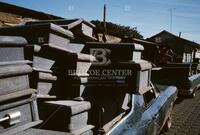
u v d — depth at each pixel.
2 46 2.47
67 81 3.71
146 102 4.58
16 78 2.61
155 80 10.74
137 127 3.39
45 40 3.46
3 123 2.43
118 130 3.07
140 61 4.37
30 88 2.98
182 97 12.30
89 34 5.58
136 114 3.75
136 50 4.27
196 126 6.90
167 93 6.11
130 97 4.02
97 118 3.70
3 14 8.48
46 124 3.16
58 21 4.93
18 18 9.09
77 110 3.19
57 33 3.58
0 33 3.83
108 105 4.04
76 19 4.93
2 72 2.37
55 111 3.17
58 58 3.69
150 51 19.48
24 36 3.63
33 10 9.46
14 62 2.59
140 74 4.11
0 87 2.40
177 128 6.67
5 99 2.39
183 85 10.78
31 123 2.80
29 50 3.17
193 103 10.63
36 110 2.92
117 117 3.85
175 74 10.91
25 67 2.71
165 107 5.26
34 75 3.23
